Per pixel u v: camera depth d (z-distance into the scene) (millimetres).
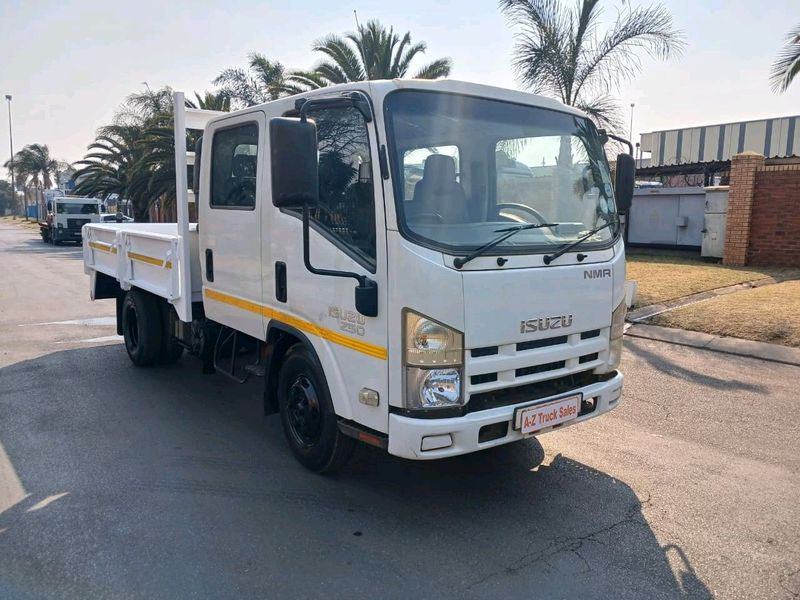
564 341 3990
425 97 3732
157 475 4555
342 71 19484
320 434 4359
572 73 12602
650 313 9781
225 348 5664
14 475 4539
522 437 3752
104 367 7434
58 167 62188
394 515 4016
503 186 3979
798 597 3221
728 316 9008
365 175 3676
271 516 3982
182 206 5777
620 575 3393
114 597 3168
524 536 3777
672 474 4617
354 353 3826
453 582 3320
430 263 3426
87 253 8828
